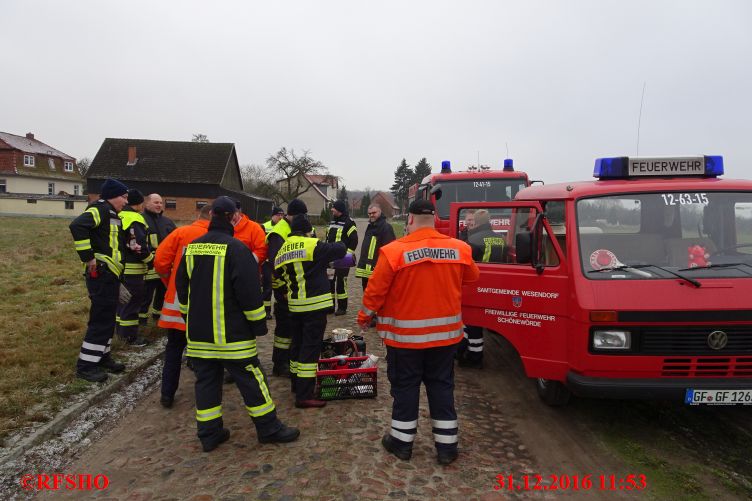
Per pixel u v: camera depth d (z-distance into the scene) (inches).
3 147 2294.5
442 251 144.1
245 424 172.4
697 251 160.6
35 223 1355.8
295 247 179.6
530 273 170.7
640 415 179.8
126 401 193.9
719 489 132.0
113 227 201.2
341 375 190.7
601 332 148.9
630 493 130.1
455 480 135.5
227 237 152.9
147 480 135.9
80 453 152.3
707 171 177.0
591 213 164.7
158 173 1775.3
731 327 144.4
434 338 141.6
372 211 300.2
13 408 168.2
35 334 254.7
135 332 256.8
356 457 147.6
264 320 152.0
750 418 176.2
